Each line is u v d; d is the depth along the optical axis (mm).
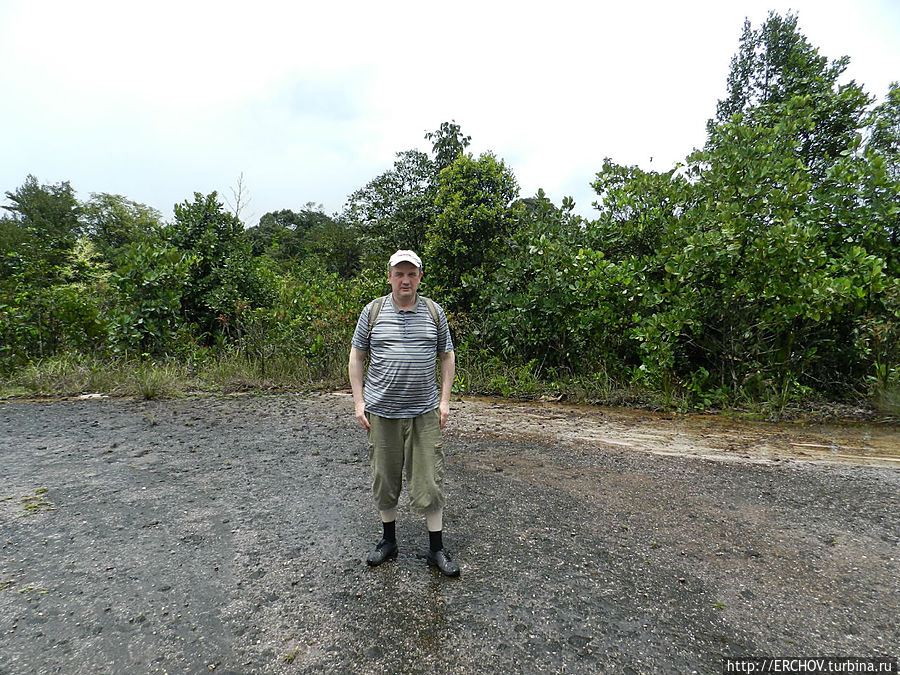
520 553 2596
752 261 5551
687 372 6445
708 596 2230
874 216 5688
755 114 7633
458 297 8570
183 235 9922
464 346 7613
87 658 1849
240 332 8773
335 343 7777
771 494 3324
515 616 2088
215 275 9672
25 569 2455
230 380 7387
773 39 9586
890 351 5461
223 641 1944
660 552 2604
